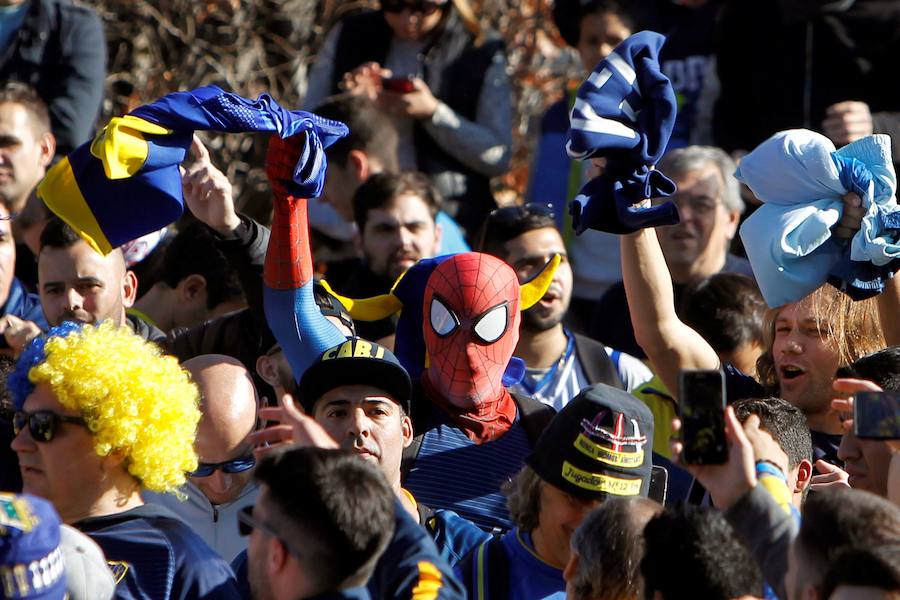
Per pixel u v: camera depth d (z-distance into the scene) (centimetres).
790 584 803
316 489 833
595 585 905
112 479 991
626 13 1959
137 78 2389
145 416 983
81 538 873
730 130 1875
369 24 2075
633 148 1081
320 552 829
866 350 1244
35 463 989
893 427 890
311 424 921
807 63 1812
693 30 1992
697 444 854
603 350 1521
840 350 1241
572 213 1094
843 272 1166
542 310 1475
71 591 839
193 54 2400
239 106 1076
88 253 1396
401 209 1652
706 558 796
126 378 978
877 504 796
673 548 804
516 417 1272
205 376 1185
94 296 1403
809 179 1166
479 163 2005
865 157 1179
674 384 1199
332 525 828
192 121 1066
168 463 991
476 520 1203
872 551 744
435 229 1697
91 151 1055
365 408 1102
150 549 973
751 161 1195
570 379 1488
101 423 967
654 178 1102
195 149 1278
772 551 839
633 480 1031
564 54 2522
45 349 989
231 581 991
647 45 1095
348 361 1100
